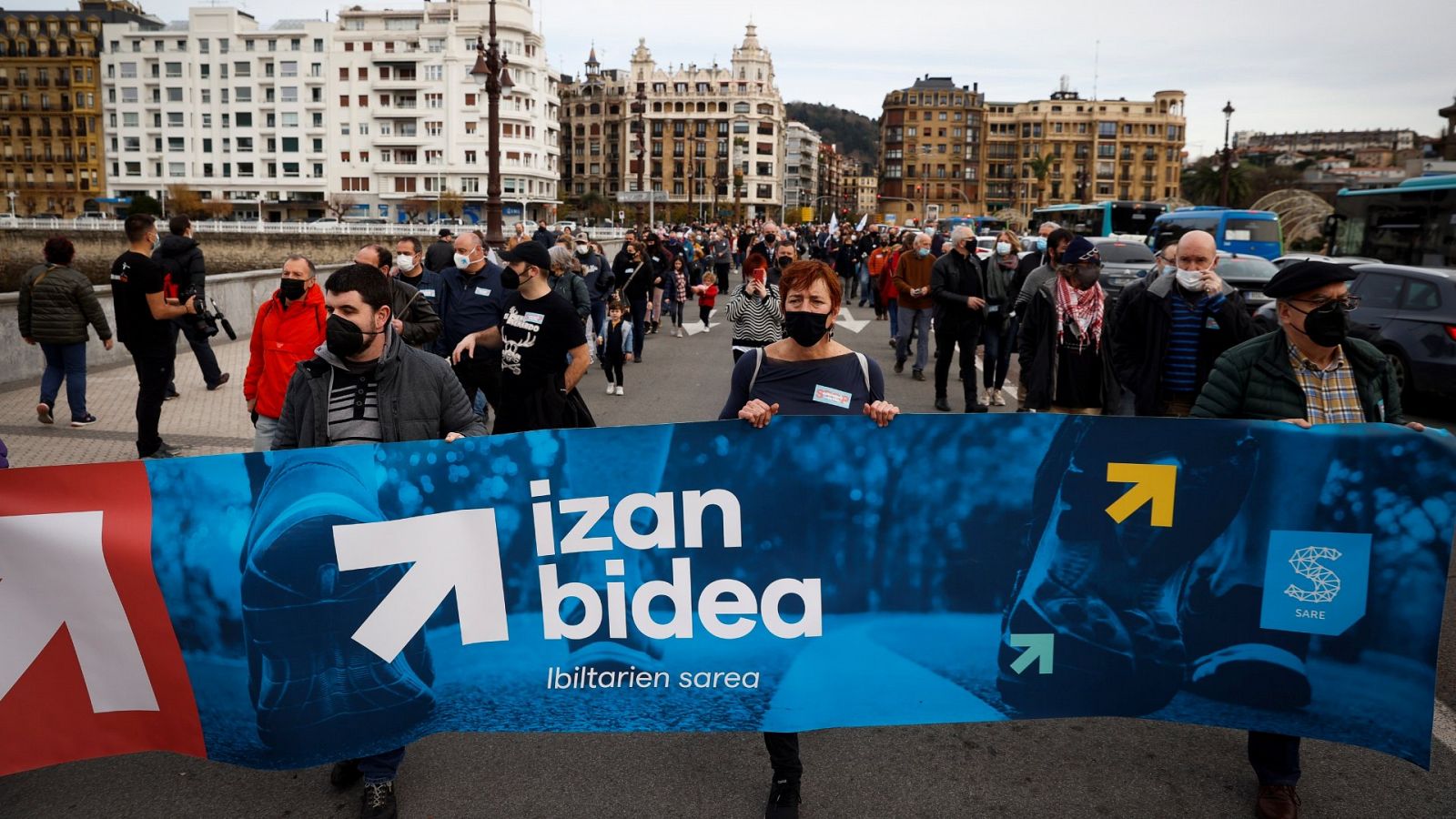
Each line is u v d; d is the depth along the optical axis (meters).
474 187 117.62
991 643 3.48
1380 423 3.37
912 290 13.12
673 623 3.46
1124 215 43.59
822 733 4.01
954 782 3.61
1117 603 3.46
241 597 3.36
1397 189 23.70
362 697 3.38
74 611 3.35
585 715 3.47
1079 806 3.43
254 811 3.40
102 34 120.81
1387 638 3.38
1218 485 3.41
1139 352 5.50
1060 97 172.25
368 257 6.41
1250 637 3.43
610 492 3.41
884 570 3.46
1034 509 3.45
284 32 117.25
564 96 178.00
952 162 173.12
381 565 3.38
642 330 15.24
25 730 3.35
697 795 3.49
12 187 124.44
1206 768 3.73
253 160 120.06
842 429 3.42
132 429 9.40
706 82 165.75
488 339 6.60
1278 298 3.56
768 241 15.65
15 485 3.30
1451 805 3.46
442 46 115.38
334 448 3.37
